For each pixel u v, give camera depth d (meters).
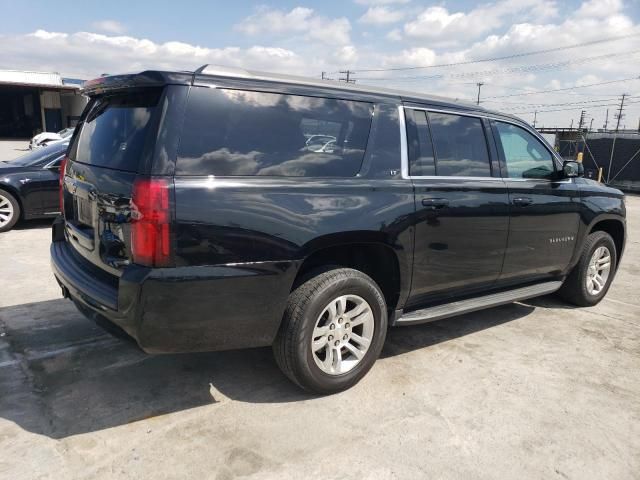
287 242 2.91
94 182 2.98
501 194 4.09
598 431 3.04
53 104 37.38
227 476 2.51
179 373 3.53
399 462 2.67
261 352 3.90
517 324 4.76
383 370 3.69
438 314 3.75
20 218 8.33
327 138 3.21
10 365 3.54
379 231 3.27
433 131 3.78
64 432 2.81
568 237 4.80
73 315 4.48
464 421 3.08
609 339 4.46
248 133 2.89
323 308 3.11
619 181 23.91
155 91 2.78
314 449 2.74
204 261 2.68
